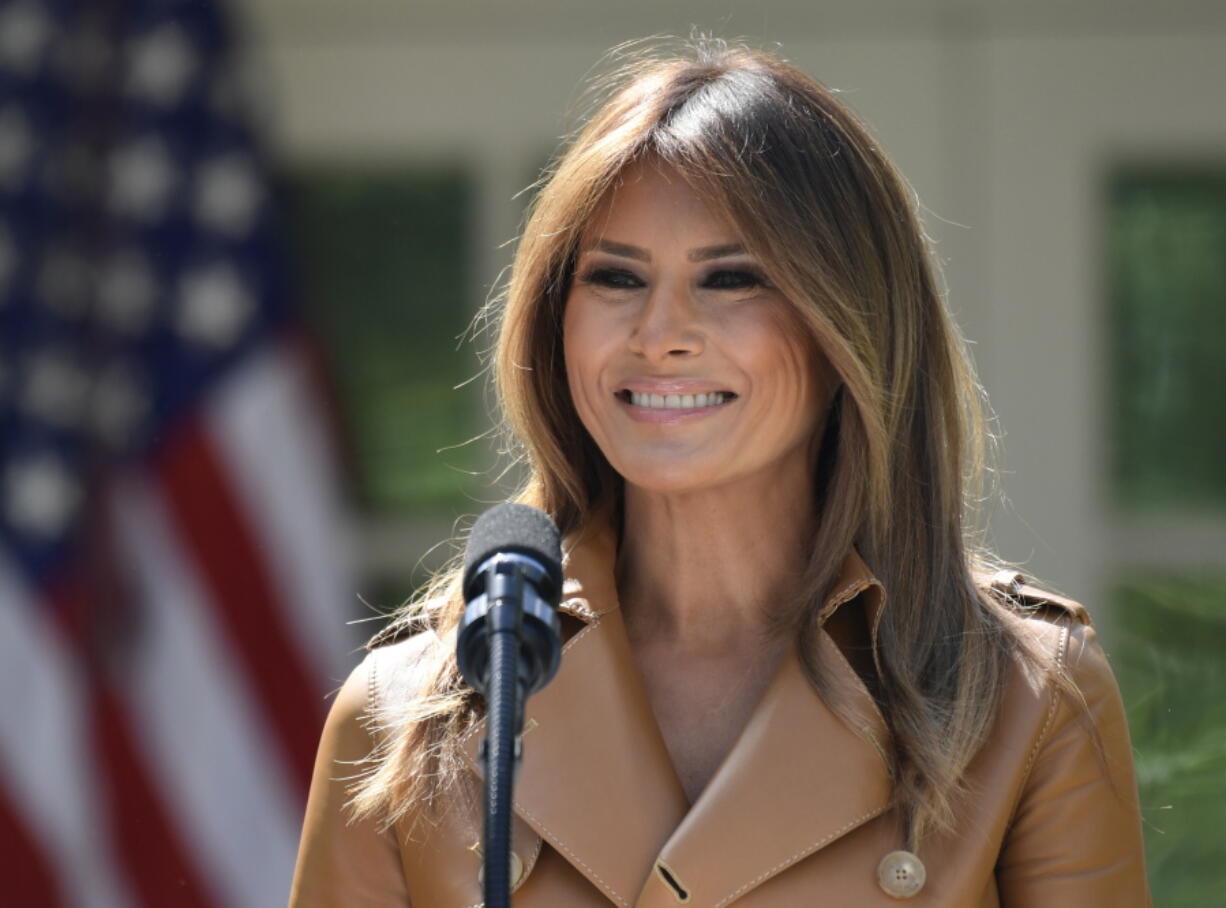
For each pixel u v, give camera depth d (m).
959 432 9.56
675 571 9.59
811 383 9.30
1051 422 20.02
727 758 8.93
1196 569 20.00
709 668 9.50
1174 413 20.20
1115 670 20.00
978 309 20.03
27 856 17.61
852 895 8.74
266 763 17.97
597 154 9.15
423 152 20.61
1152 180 20.25
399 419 20.66
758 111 9.08
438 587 10.15
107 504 18.23
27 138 18.67
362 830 9.36
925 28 20.09
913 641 9.24
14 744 17.73
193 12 19.02
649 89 9.35
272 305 18.73
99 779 17.83
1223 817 19.67
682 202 9.02
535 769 9.05
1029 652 9.20
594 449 9.91
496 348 10.46
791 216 8.92
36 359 18.41
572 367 9.36
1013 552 20.02
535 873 8.97
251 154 18.91
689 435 9.10
